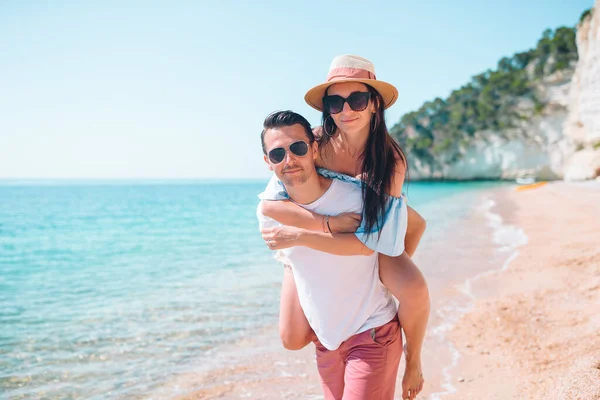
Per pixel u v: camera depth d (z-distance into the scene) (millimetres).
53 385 3949
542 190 34250
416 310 2400
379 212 2254
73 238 18281
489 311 5219
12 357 4594
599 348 3787
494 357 4023
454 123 83375
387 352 2367
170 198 65250
